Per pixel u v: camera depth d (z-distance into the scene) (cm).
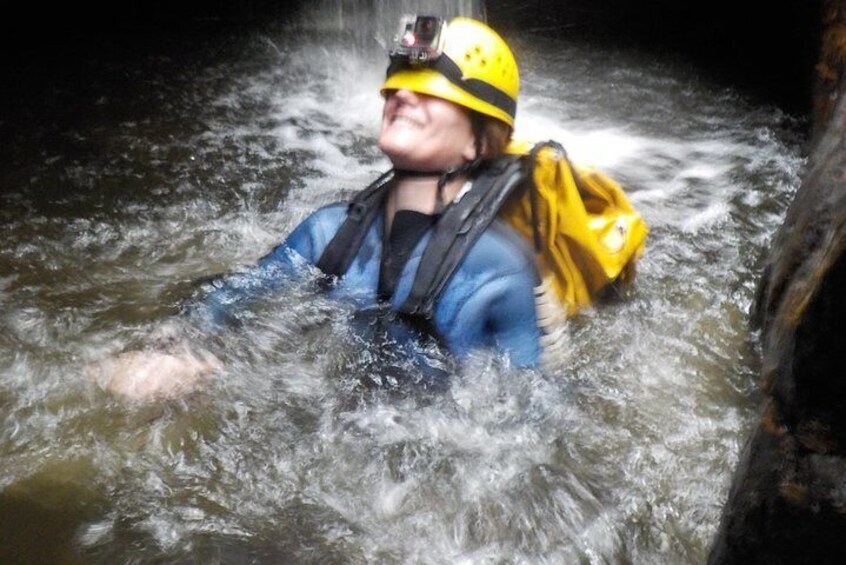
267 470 268
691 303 363
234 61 689
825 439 160
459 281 284
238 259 396
